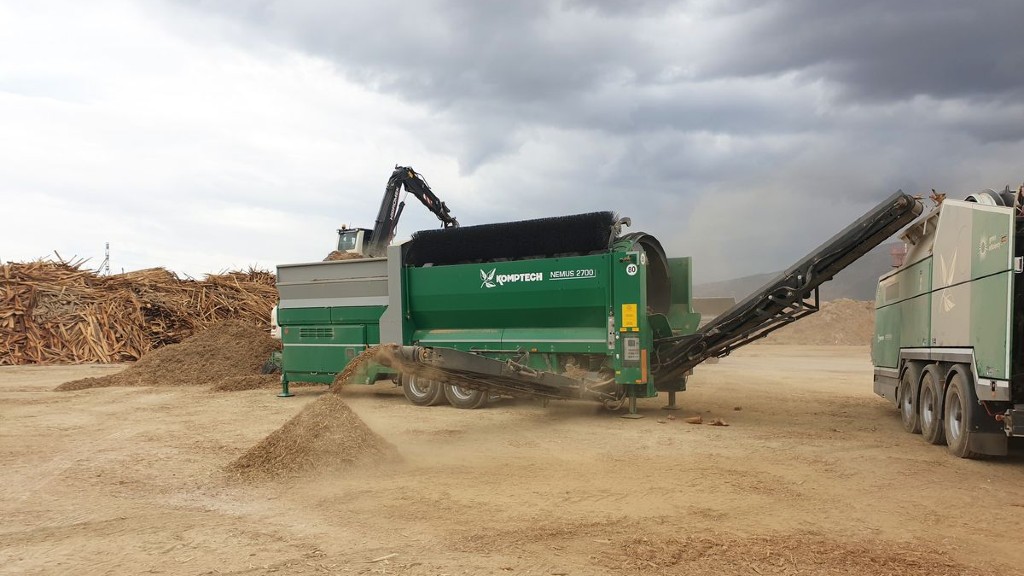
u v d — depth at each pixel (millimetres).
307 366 16453
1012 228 7934
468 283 14594
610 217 13375
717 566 4957
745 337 13258
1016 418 8188
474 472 8094
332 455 8125
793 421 12625
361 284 15883
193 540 5629
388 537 5656
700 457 9070
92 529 5945
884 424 12375
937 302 10242
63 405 15148
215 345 21625
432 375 11250
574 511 6402
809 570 4879
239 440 10398
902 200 11609
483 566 4969
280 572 4871
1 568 4988
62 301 31766
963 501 6887
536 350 13984
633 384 13094
